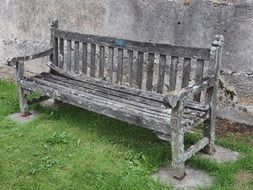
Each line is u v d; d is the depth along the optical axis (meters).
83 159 2.30
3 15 3.61
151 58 2.56
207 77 2.24
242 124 2.67
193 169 2.24
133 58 2.84
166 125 2.11
